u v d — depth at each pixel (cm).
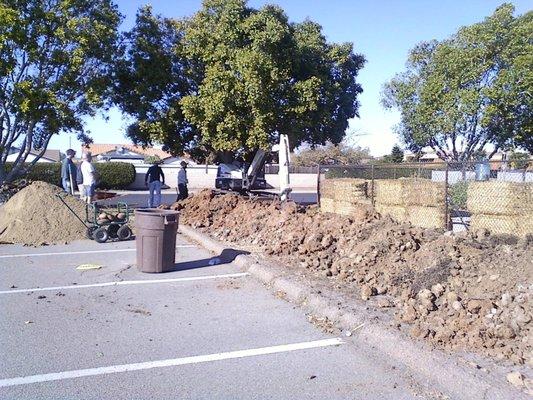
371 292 662
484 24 2512
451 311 557
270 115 2245
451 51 2620
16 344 529
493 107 2434
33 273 854
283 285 737
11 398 414
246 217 1272
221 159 2723
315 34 2528
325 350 521
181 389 434
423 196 1080
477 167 1466
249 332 571
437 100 2669
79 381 447
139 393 426
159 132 2492
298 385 443
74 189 1584
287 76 2330
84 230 1235
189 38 2405
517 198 888
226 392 429
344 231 930
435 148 3359
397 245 790
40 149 2297
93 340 543
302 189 4344
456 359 455
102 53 2084
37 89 1936
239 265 910
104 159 5759
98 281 800
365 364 486
